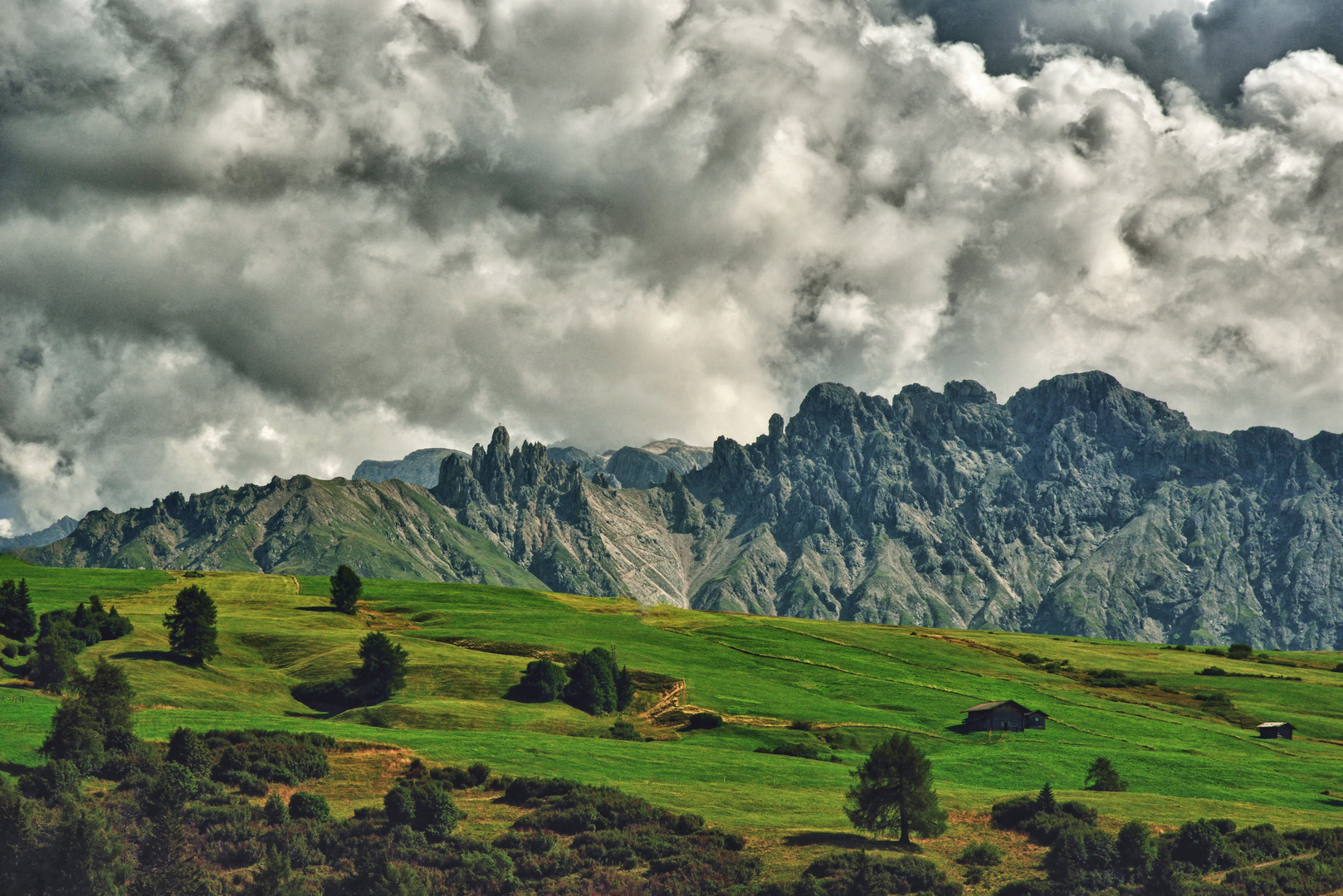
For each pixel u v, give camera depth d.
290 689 143.12
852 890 74.56
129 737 91.81
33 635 141.88
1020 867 81.25
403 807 84.19
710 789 100.44
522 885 75.88
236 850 77.75
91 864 71.31
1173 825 90.81
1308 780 126.81
